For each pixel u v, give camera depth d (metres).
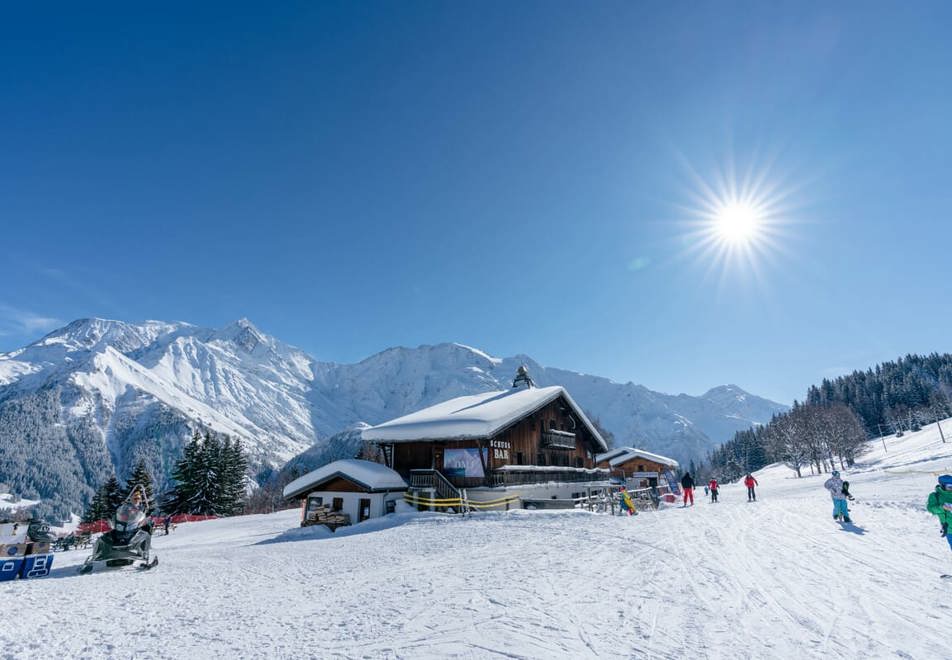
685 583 7.98
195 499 64.00
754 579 8.01
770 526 13.86
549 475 31.77
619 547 11.71
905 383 145.25
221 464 67.12
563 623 6.18
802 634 5.45
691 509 21.03
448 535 16.16
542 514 20.31
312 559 13.05
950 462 39.88
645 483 51.34
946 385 140.00
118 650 5.78
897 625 5.59
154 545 26.89
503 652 5.27
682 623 5.99
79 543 41.16
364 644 5.74
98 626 6.80
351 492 26.94
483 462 26.45
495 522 18.81
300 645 5.80
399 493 27.44
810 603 6.57
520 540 13.96
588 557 10.70
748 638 5.40
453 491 26.16
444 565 10.90
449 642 5.66
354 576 10.27
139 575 11.47
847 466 76.44
